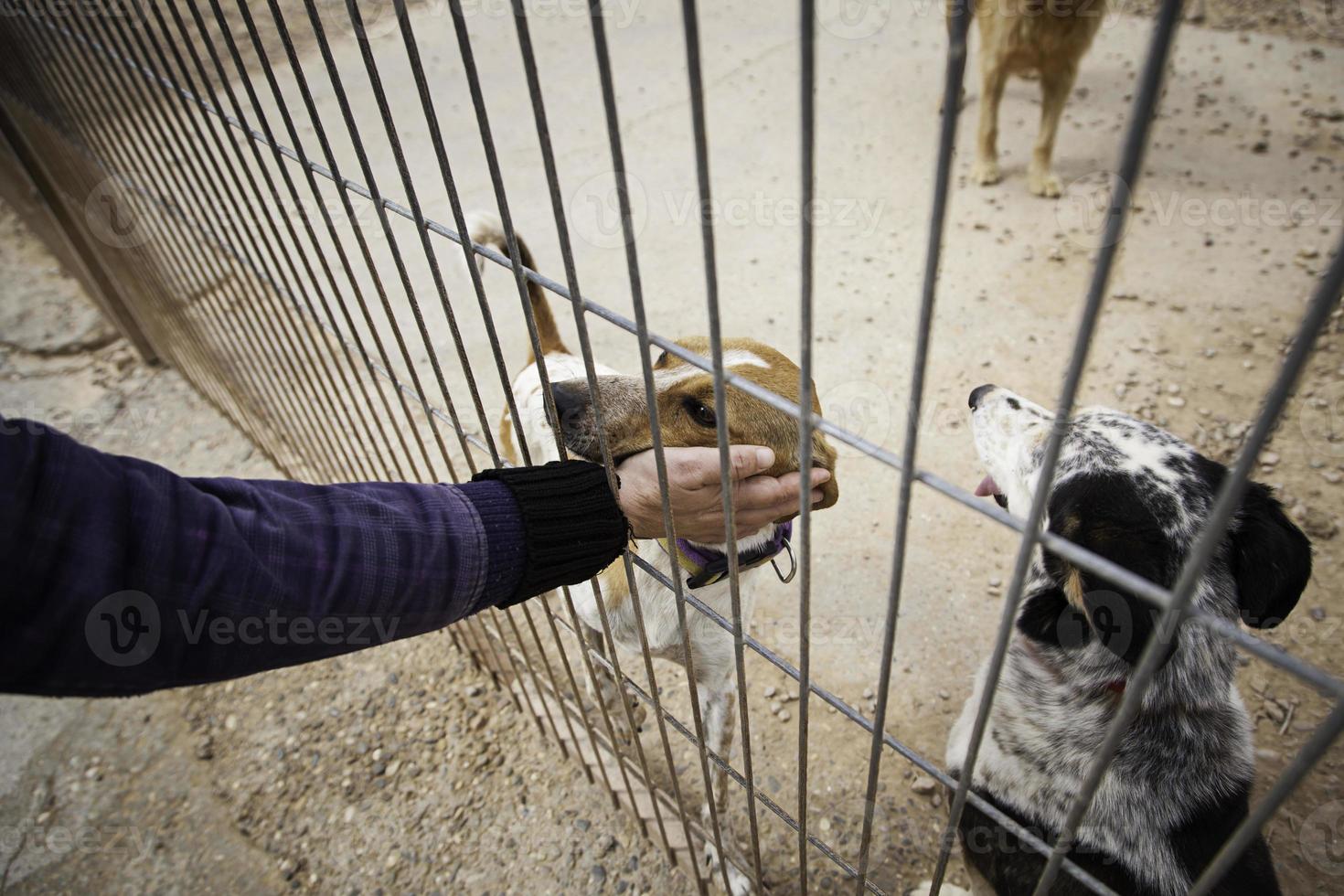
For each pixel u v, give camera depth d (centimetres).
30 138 354
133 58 210
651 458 135
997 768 189
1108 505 174
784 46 766
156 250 326
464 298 500
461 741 287
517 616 326
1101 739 172
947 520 346
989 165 548
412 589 113
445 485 123
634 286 93
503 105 707
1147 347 413
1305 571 168
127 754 292
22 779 287
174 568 98
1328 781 246
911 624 310
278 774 283
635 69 748
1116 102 636
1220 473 177
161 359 489
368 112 696
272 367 288
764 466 131
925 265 65
